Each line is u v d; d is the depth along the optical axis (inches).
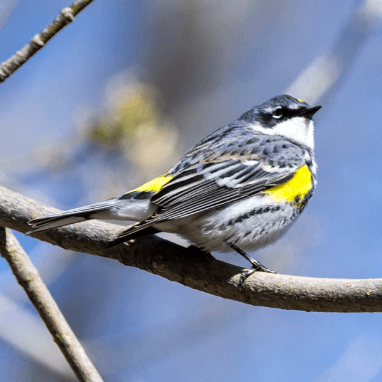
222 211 347.3
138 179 466.0
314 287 274.1
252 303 292.8
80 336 560.1
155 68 668.1
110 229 323.6
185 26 695.1
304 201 380.8
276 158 374.9
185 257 311.7
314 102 481.4
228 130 430.6
